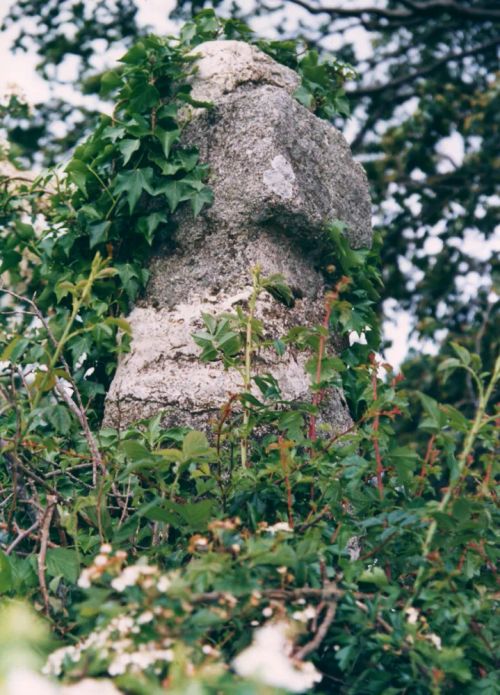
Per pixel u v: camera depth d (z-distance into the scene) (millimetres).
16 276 4922
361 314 4105
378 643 2508
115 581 2166
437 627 2623
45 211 4652
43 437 3502
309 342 3309
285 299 3820
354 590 2605
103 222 3969
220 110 3934
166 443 3553
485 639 2627
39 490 3414
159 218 3883
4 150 5406
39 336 4012
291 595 2439
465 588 2938
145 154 3947
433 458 3043
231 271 3785
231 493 3109
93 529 3164
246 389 3318
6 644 1525
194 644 2184
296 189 3830
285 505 3074
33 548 3131
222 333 3367
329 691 2748
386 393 2988
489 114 9469
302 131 4008
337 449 3057
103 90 4055
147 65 3988
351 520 2969
